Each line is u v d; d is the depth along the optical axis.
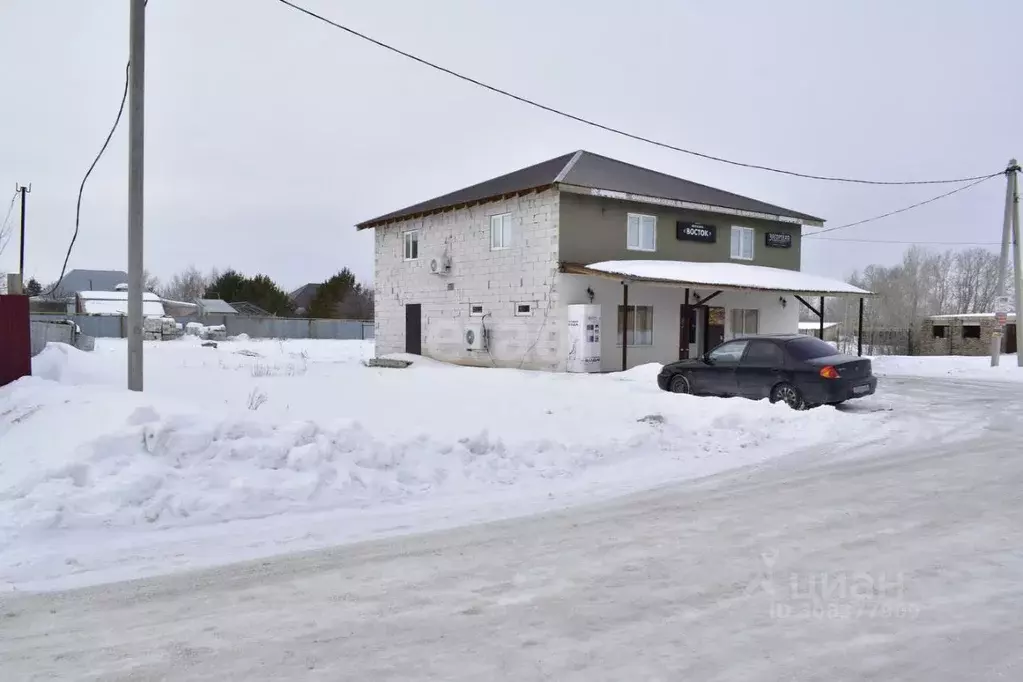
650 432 9.76
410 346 26.39
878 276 58.22
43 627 3.94
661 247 23.44
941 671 3.38
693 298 23.91
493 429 9.60
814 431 10.84
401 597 4.37
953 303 60.78
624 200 22.27
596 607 4.19
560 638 3.76
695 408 11.93
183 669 3.43
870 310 52.53
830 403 13.31
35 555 5.09
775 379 13.34
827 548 5.28
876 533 5.66
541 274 21.22
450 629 3.89
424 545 5.46
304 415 9.81
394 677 3.34
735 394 14.04
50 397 8.84
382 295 27.78
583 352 19.92
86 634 3.85
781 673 3.36
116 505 5.99
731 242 25.78
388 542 5.55
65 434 7.13
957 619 3.97
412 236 26.47
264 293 73.75
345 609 4.18
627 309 21.20
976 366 23.94
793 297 27.34
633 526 5.97
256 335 55.69
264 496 6.51
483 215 23.23
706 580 4.62
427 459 7.83
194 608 4.21
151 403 8.23
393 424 9.34
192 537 5.63
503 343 22.50
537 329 21.34
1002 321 23.42
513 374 18.95
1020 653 3.56
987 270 60.03
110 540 5.50
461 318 24.09
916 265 56.44
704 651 3.60
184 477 6.58
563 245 20.81
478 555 5.21
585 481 7.85
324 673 3.38
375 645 3.69
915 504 6.61
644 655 3.56
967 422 11.82
